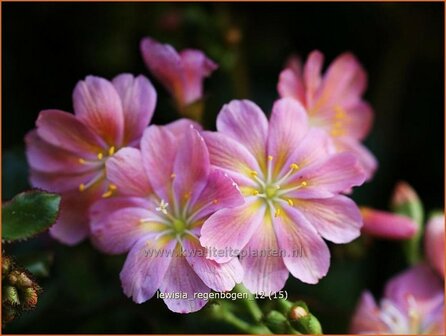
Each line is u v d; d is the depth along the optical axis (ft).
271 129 0.60
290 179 0.60
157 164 0.59
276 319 0.61
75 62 0.87
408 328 0.73
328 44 0.93
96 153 0.63
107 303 0.72
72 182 0.64
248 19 0.91
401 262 0.87
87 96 0.62
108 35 0.87
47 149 0.64
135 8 0.87
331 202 0.60
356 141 0.77
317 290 0.81
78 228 0.64
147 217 0.59
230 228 0.57
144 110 0.62
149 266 0.58
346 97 0.75
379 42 0.93
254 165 0.59
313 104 0.70
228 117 0.60
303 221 0.59
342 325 0.75
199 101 0.67
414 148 0.94
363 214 0.74
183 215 0.59
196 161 0.58
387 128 0.92
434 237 0.75
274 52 0.92
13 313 0.57
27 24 0.86
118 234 0.60
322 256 0.59
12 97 0.85
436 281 0.75
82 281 0.75
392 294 0.75
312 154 0.61
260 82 0.90
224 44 0.85
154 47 0.65
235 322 0.66
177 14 0.86
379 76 0.93
